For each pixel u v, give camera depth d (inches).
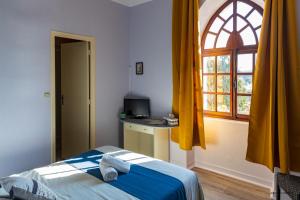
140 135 152.5
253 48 117.3
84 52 137.9
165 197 62.2
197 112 125.1
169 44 138.5
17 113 104.5
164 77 142.5
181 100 125.5
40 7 110.8
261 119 104.0
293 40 92.2
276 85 95.6
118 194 62.7
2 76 99.1
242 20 121.0
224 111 130.3
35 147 111.5
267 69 101.5
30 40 107.7
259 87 102.0
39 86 111.8
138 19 154.7
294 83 92.9
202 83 127.0
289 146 95.7
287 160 91.8
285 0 94.9
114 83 151.9
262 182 114.2
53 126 117.9
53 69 116.7
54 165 83.1
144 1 149.3
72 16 124.7
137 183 69.3
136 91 159.8
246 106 121.6
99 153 97.1
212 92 134.4
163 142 133.3
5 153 101.3
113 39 149.6
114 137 153.3
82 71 140.1
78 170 78.9
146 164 84.9
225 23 127.6
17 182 55.6
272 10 95.5
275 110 96.3
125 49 158.6
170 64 138.8
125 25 157.6
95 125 140.9
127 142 145.1
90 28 134.6
